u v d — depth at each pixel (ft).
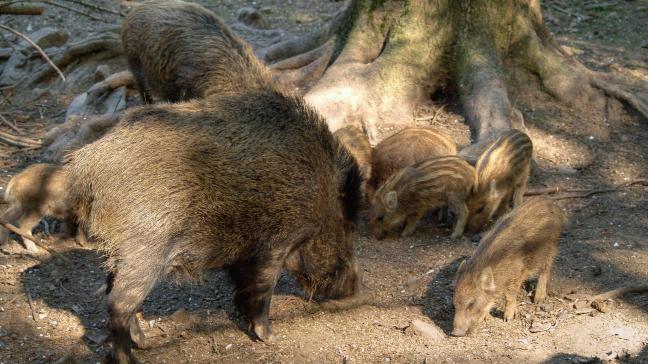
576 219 21.65
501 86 25.68
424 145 22.36
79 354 16.25
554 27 35.45
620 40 33.83
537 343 16.43
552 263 18.43
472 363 15.72
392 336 16.85
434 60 26.73
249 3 38.17
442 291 18.44
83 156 14.73
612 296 17.81
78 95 30.78
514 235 17.17
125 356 14.93
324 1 38.52
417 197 20.75
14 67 32.17
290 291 18.74
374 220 21.02
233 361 16.17
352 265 17.42
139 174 14.42
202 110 15.39
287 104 16.06
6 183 23.48
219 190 14.94
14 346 16.39
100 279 19.20
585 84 27.04
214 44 21.04
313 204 15.90
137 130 14.73
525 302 18.13
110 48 31.60
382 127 25.68
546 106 26.84
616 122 26.32
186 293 18.67
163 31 21.95
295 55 29.76
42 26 35.55
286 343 16.74
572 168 24.21
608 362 15.62
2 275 19.07
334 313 17.80
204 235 15.08
